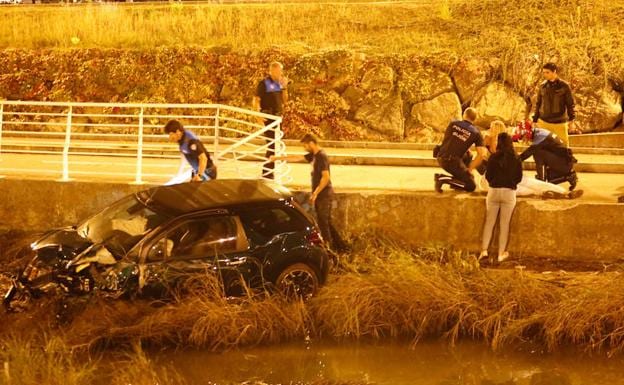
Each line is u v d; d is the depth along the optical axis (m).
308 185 14.02
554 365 9.93
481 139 12.73
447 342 10.51
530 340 10.52
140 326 10.20
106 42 22.28
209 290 10.50
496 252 12.79
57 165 15.84
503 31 20.72
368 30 22.05
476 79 19.16
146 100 20.27
